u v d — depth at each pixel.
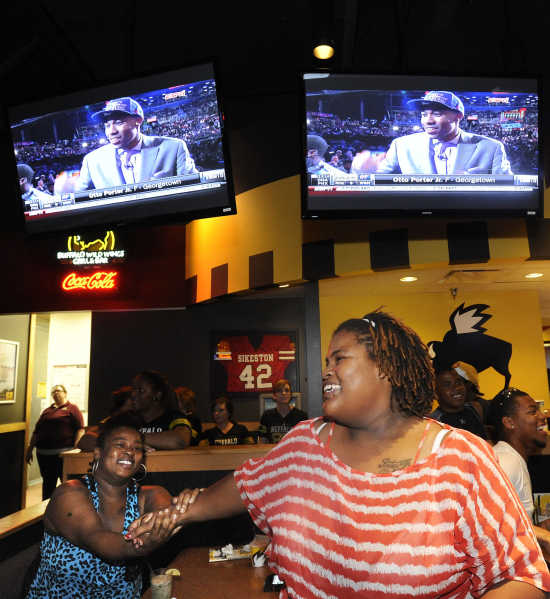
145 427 3.36
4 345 6.45
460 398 3.28
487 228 3.71
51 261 5.70
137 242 5.65
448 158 3.29
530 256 3.62
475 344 5.89
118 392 3.62
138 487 1.94
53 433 6.11
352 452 0.93
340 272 3.91
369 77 3.31
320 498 0.92
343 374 0.93
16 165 3.74
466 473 0.85
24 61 4.41
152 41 4.38
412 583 0.82
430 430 0.92
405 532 0.84
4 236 5.76
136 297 5.56
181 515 1.17
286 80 4.67
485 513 0.83
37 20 3.91
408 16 4.18
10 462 6.43
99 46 4.41
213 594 1.83
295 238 4.14
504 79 3.31
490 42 4.50
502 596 0.81
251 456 3.14
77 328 8.80
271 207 4.36
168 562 2.79
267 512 1.02
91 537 1.61
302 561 0.92
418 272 4.46
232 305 6.34
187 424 3.38
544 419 2.21
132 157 3.55
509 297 5.95
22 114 3.71
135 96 3.54
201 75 3.41
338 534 0.88
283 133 4.43
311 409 4.05
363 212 3.28
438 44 4.54
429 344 5.86
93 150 3.62
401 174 3.29
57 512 1.70
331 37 3.52
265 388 6.16
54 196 3.68
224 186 3.44
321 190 3.28
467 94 3.31
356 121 3.31
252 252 4.45
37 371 8.34
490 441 3.24
